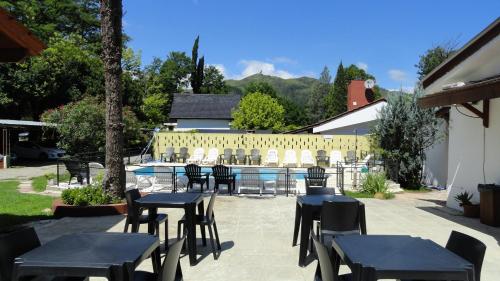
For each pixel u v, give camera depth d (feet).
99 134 59.31
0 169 68.13
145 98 125.29
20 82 80.89
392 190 42.32
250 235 22.66
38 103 88.58
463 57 29.37
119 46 30.40
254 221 26.40
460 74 31.45
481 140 29.04
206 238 21.85
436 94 27.86
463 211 29.25
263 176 41.37
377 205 33.60
